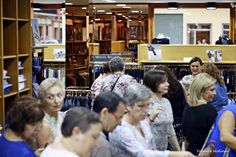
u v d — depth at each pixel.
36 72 6.70
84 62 8.55
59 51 9.69
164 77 3.96
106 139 2.62
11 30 5.86
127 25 18.84
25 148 2.49
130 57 11.12
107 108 2.62
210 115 3.73
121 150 2.92
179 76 9.23
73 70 8.48
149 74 3.98
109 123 2.65
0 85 5.33
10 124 2.53
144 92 3.02
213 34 18.28
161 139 3.98
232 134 3.02
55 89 3.16
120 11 17.80
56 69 9.69
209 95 3.83
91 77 8.66
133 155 2.92
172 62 9.29
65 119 2.09
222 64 9.34
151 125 3.89
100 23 18.52
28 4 6.25
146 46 9.52
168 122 3.99
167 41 10.09
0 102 5.35
